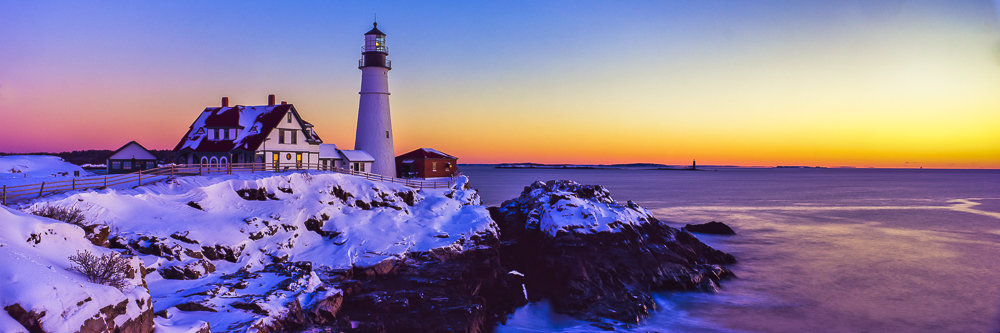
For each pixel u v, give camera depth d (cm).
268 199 4209
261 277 3031
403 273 3591
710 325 3616
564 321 3662
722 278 4684
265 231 3691
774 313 3859
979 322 3700
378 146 6969
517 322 3597
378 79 6981
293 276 3031
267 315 2447
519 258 4597
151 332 1977
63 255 2111
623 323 3606
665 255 4603
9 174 5334
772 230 7556
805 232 7375
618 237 4538
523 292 3938
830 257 5647
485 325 3381
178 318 2256
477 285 3653
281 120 5816
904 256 5716
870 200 13325
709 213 9819
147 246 3000
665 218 8944
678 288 4294
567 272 4097
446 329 2956
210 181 4134
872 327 3616
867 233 7325
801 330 3550
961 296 4266
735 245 6309
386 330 2833
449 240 4041
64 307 1628
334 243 3859
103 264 2039
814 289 4428
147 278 2756
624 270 4303
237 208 3919
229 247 3322
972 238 6950
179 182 3969
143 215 3366
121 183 3959
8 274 1638
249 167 5478
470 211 4944
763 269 5078
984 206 11656
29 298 1585
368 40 6994
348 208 4478
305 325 2597
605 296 3938
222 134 5862
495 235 4475
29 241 2023
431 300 3225
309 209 4134
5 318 1518
